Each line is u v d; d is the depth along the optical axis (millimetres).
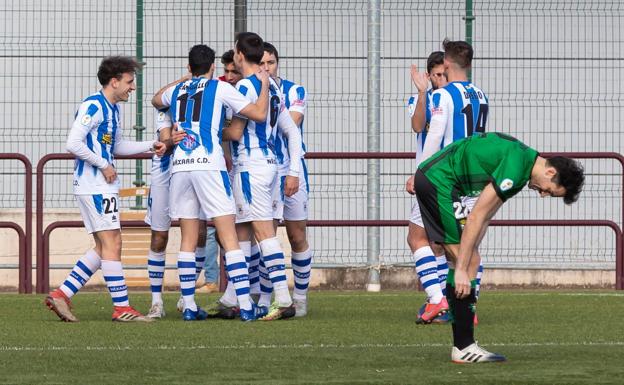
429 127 25047
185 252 25891
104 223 25422
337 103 37031
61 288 25609
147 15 36750
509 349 20297
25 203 35938
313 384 16422
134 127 36562
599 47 37500
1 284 37750
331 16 37031
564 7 37344
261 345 20969
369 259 36188
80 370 17688
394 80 37156
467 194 18922
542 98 37406
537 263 37062
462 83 25250
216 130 25328
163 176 26812
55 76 36938
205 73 25781
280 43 37000
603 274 37062
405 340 21828
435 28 37188
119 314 25609
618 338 22328
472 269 18953
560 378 16891
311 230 36781
